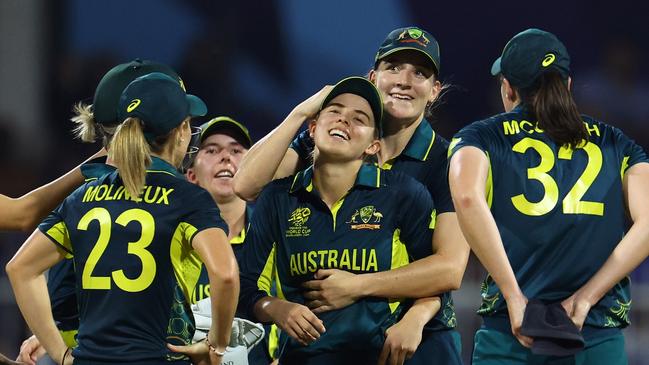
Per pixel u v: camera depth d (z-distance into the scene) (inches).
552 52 496.4
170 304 490.6
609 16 1269.7
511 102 531.8
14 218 547.5
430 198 551.5
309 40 1285.7
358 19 1280.8
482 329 502.0
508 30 1274.6
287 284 549.6
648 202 480.4
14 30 1275.8
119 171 491.2
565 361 478.9
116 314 482.3
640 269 1031.0
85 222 496.7
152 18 1288.1
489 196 489.7
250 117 1286.9
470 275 1003.3
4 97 1274.6
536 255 480.4
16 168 1264.8
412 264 536.4
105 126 550.6
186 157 713.6
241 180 561.3
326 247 536.4
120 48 1286.9
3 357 508.4
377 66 589.9
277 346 618.2
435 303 543.2
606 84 1262.3
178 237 490.0
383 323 535.8
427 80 580.4
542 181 482.3
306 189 545.6
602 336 481.1
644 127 1250.6
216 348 500.4
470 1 1275.8
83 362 484.4
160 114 501.4
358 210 540.7
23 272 507.5
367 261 533.0
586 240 478.6
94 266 489.7
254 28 1286.9
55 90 1279.5
